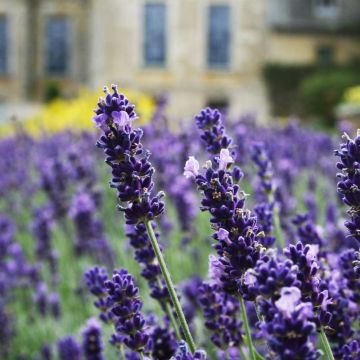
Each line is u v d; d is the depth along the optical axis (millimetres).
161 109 9844
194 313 4262
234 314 3143
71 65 54344
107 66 51125
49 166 9078
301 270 2225
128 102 2619
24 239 9461
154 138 9484
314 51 48438
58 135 15125
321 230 3502
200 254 6863
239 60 50281
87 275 3420
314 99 40938
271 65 48062
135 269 6578
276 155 10016
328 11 48156
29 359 6230
